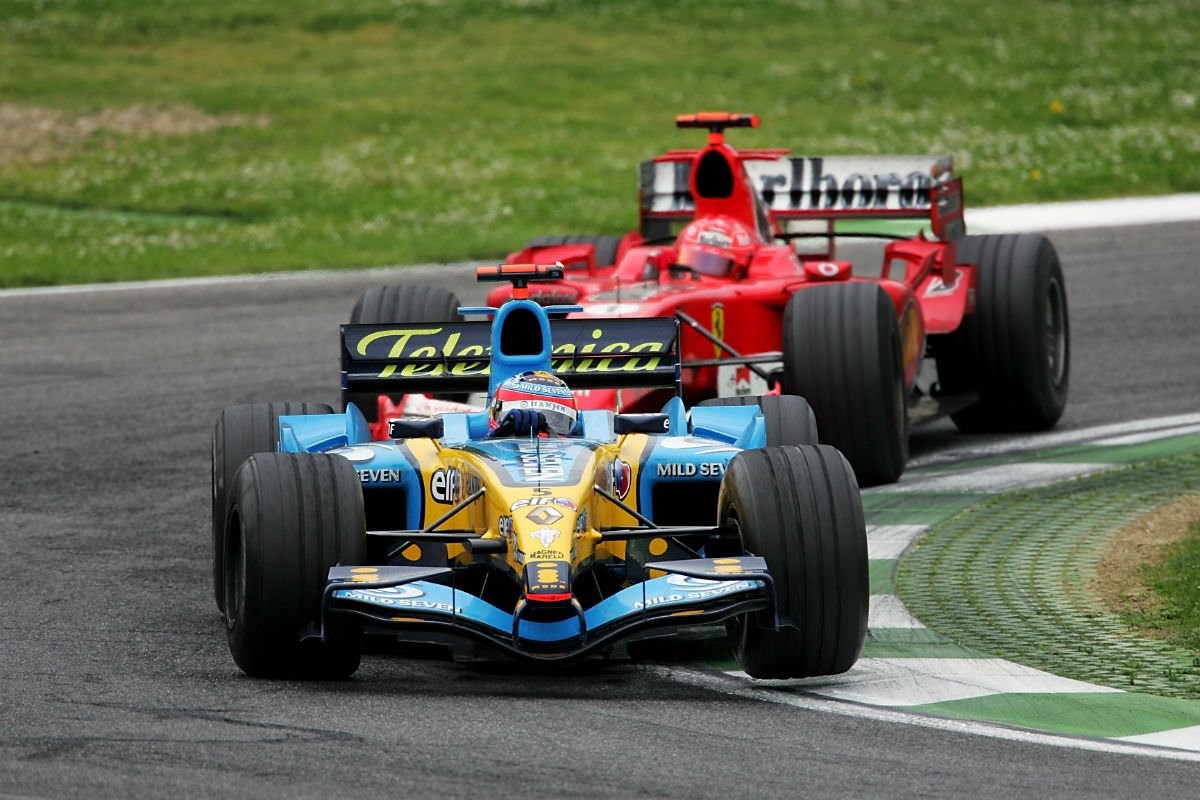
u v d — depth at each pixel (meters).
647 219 52.62
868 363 40.00
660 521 29.89
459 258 88.81
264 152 125.38
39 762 20.75
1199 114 139.25
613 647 25.55
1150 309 68.81
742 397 32.47
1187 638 28.27
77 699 23.98
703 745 22.02
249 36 173.38
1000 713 24.17
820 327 40.38
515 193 109.19
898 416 41.16
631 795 19.81
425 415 37.03
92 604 30.78
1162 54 163.38
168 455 46.31
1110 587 31.64
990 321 47.75
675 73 156.38
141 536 37.09
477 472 26.45
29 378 58.62
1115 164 118.50
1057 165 117.88
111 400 54.56
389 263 87.12
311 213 104.56
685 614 24.11
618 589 27.62
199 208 106.81
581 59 162.62
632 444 28.66
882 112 140.38
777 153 50.59
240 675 25.56
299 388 56.31
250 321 70.62
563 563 23.89
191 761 20.84
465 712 23.39
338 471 25.17
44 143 128.12
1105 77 153.75
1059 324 49.62
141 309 73.94
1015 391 47.88
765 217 47.38
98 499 41.00
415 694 24.45
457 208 105.00
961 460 44.78
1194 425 48.22
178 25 177.12
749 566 24.12
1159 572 32.12
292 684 25.00
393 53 166.12
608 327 31.66
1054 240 89.31
